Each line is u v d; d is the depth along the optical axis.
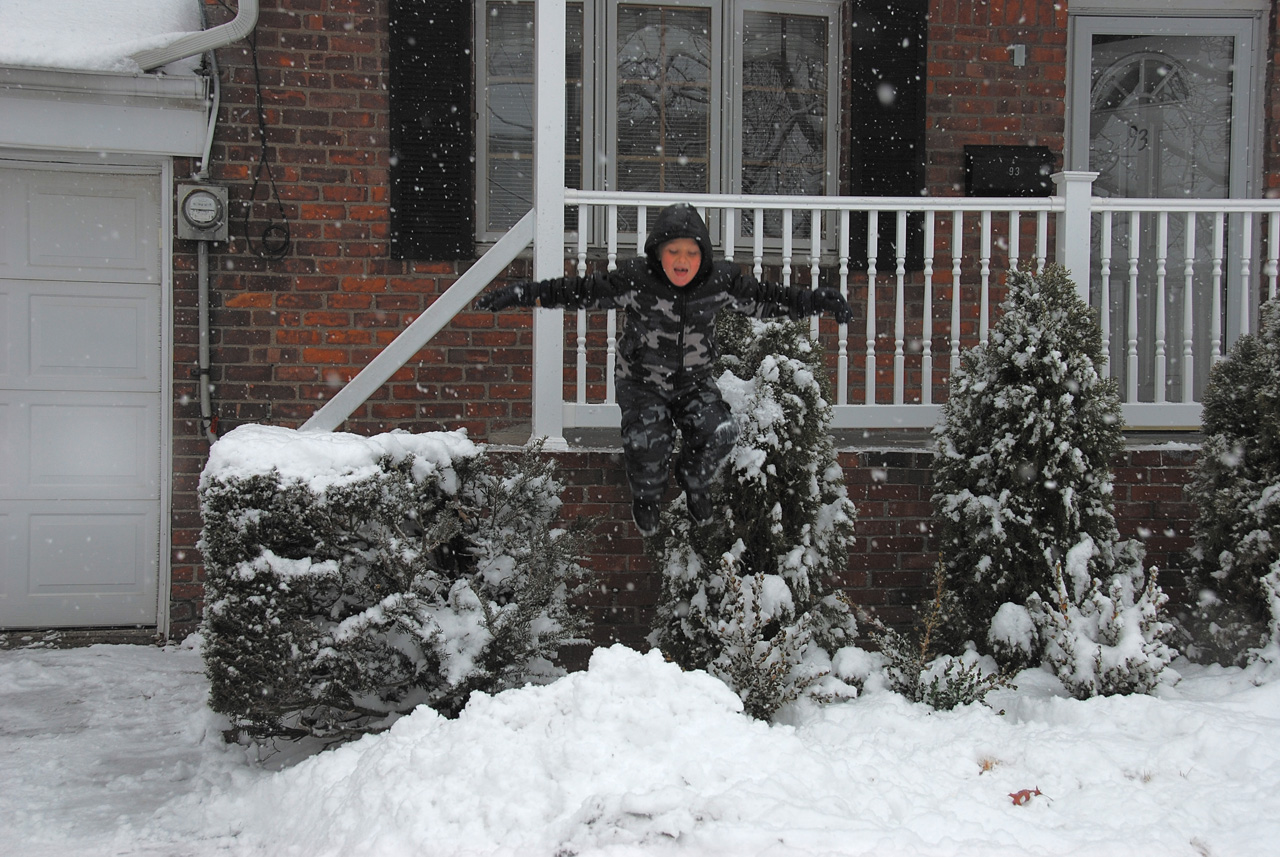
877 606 5.31
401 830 2.80
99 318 6.12
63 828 3.43
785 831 2.57
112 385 6.13
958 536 4.90
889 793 3.06
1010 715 4.25
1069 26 7.33
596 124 6.89
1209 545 4.98
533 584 4.17
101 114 5.82
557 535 4.45
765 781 2.85
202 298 5.99
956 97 6.89
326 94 6.18
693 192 7.01
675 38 6.97
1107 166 7.48
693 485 3.79
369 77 6.23
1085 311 4.81
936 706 4.24
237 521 3.84
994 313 6.94
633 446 3.73
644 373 3.78
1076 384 4.69
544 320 5.13
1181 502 5.53
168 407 6.00
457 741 3.10
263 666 3.80
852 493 5.32
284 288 6.14
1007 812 3.11
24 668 5.24
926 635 4.45
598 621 5.12
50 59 5.63
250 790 3.66
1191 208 5.55
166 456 6.02
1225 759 3.55
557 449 5.07
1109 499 4.79
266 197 6.11
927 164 6.88
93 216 6.10
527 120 6.73
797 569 4.44
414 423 6.28
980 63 6.91
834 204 5.41
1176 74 7.46
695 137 7.00
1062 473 4.66
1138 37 7.45
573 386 6.48
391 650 3.95
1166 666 4.34
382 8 6.24
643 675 3.25
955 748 3.69
